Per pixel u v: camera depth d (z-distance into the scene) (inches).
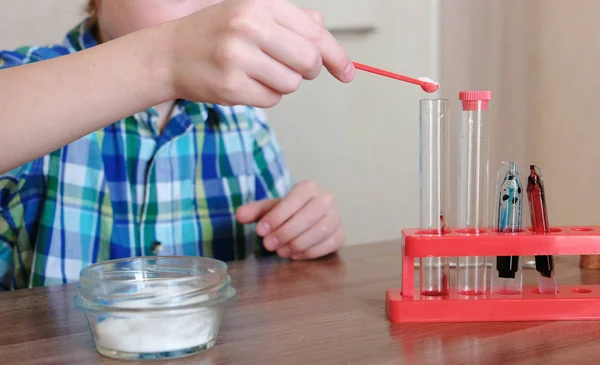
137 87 20.3
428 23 42.5
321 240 28.4
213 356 15.5
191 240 35.2
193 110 36.1
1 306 20.6
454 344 16.1
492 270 19.4
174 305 15.5
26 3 51.8
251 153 38.3
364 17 45.4
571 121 41.2
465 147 19.8
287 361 15.0
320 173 50.6
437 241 18.7
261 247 35.5
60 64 21.0
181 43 19.8
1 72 21.2
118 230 33.3
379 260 27.9
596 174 39.6
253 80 19.3
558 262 25.8
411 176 45.3
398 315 18.1
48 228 32.1
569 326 17.7
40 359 15.6
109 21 32.3
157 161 34.4
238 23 18.7
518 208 19.7
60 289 23.3
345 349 15.8
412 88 44.1
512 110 43.4
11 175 31.7
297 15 19.4
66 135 20.9
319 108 49.9
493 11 43.1
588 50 39.9
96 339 16.0
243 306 20.0
